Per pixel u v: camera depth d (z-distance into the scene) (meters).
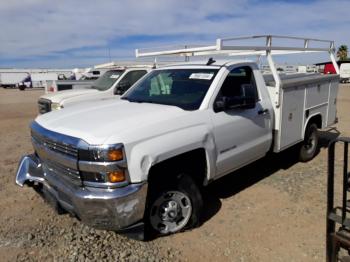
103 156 3.05
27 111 16.25
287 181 5.22
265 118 4.78
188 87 4.31
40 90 41.91
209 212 4.23
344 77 44.56
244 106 4.25
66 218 4.11
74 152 3.18
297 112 5.44
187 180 3.67
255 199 4.59
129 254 3.33
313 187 4.95
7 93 35.06
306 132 5.95
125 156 3.12
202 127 3.80
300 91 5.43
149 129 3.34
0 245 3.54
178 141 3.50
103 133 3.17
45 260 3.26
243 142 4.42
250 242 3.53
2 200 4.68
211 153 3.90
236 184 5.15
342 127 9.80
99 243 3.53
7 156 6.99
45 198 3.97
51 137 3.44
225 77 4.30
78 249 3.41
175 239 3.61
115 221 3.16
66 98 8.38
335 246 2.68
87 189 3.17
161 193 3.53
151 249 3.42
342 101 18.58
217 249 3.41
